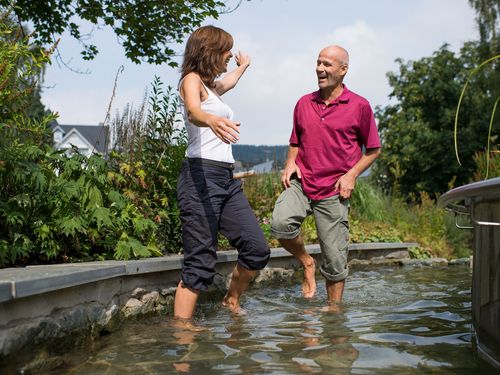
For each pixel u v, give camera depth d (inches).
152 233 196.2
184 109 147.7
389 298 182.2
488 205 91.6
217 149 146.9
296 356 103.3
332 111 172.9
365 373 91.4
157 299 160.7
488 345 93.2
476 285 101.1
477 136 1173.1
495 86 848.3
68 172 168.9
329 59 169.9
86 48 416.2
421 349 108.0
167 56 418.9
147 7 389.4
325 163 173.2
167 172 219.1
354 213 427.5
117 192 179.8
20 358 95.5
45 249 156.9
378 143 173.0
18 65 158.9
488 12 977.5
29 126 158.9
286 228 177.6
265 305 169.9
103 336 124.7
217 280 192.9
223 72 149.9
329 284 177.3
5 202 147.6
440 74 1255.5
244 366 96.7
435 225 429.1
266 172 381.4
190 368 96.3
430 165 1198.9
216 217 146.1
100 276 124.9
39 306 103.4
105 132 222.2
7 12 168.9
